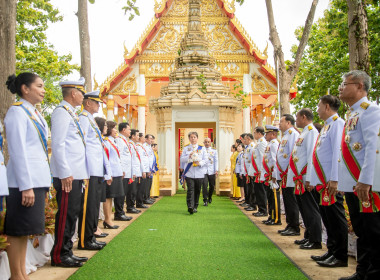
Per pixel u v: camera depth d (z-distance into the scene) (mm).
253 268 5102
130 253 5902
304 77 21812
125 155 9812
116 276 4734
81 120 6219
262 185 10094
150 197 14625
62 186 5066
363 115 4230
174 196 15500
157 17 20656
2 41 6270
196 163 10445
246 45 21047
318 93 21234
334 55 20109
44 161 4488
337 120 5406
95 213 6238
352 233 5859
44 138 4566
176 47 21000
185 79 16391
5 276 4434
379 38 15438
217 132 15758
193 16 17312
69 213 5293
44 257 5285
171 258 5598
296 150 6574
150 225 8516
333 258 5266
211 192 13484
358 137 4328
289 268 5109
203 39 17203
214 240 6898
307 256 5781
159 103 15602
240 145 13578
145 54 20922
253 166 10195
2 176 3826
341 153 4562
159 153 15867
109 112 20891
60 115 5191
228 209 11523
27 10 17875
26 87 4488
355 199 4395
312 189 6172
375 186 3924
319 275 4797
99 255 5773
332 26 16016
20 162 4164
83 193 6133
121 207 9266
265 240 6949
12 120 4258
